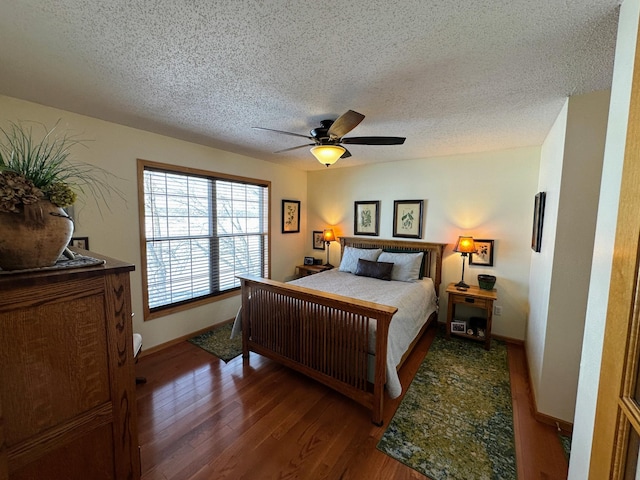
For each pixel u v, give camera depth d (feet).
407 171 12.71
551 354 6.21
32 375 2.40
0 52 4.47
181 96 6.17
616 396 2.73
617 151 3.18
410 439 5.86
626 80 3.05
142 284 9.15
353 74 5.12
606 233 3.33
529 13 3.49
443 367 8.75
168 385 7.67
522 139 9.07
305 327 7.61
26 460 2.40
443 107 6.57
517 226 10.36
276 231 14.20
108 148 8.06
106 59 4.69
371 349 6.64
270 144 10.39
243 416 6.50
